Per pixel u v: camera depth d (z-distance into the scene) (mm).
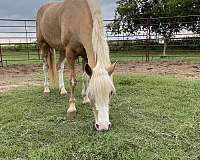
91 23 3990
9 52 18578
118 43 17016
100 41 3518
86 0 4207
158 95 5359
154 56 15258
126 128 3660
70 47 4543
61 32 4730
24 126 3863
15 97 5613
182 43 18594
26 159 2988
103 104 3221
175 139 3344
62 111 4566
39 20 6000
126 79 6832
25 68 11062
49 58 5879
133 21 16672
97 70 3322
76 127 3783
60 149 3137
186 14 22969
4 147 3264
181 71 9172
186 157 2918
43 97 5523
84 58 4711
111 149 3041
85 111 4496
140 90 5758
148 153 2988
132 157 2908
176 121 3936
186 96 5219
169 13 23469
